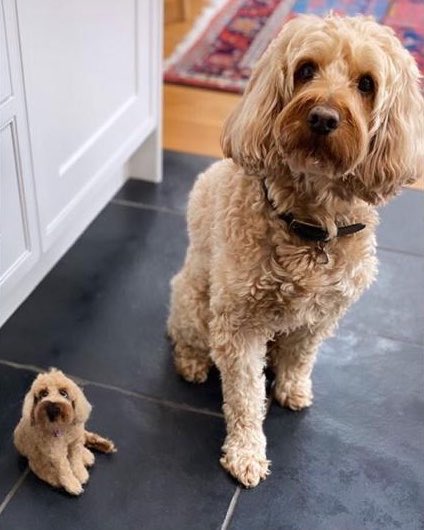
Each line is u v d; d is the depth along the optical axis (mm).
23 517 778
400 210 1209
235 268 738
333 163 652
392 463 852
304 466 841
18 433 791
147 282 1060
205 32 1676
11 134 812
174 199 1214
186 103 1457
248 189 735
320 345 953
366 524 793
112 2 967
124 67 1046
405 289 1073
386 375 951
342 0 1793
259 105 677
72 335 973
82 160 983
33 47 817
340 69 642
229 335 780
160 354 955
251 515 794
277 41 678
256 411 827
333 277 732
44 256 1005
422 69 1532
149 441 855
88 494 799
